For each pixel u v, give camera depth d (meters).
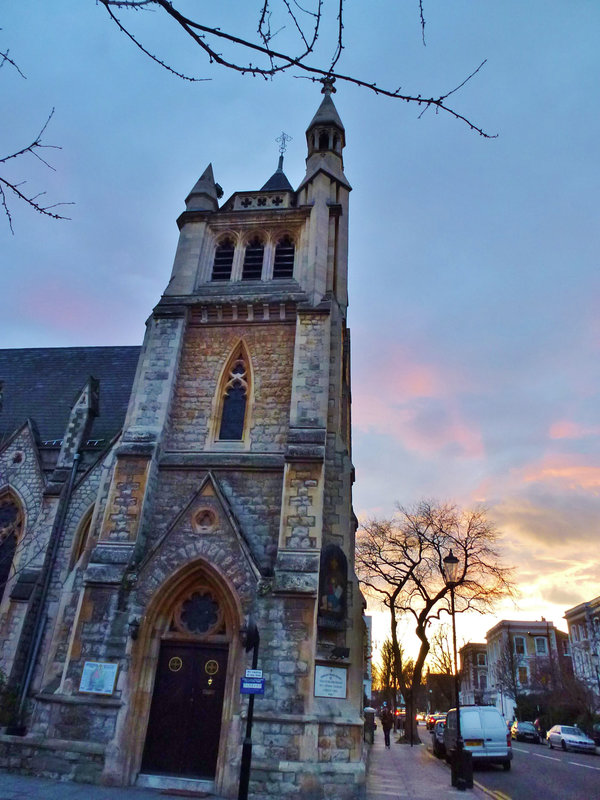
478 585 35.25
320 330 17.75
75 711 13.39
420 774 18.84
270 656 13.31
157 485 16.48
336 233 21.38
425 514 36.69
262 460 16.44
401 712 64.19
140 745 13.36
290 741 12.44
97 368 27.64
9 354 29.34
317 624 13.85
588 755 32.50
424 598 35.56
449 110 4.41
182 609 14.87
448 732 22.88
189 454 16.91
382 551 37.47
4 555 20.45
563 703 50.00
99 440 21.94
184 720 13.77
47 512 19.95
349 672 14.30
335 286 20.56
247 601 14.05
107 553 15.10
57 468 21.00
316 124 24.12
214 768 13.25
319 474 15.37
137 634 14.06
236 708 13.02
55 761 12.88
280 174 27.50
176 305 19.16
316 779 12.11
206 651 14.33
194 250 20.73
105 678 13.66
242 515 15.73
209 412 17.62
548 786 17.27
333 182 22.25
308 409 16.53
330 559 14.82
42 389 26.38
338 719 12.88
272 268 20.44
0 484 21.59
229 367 18.45
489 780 18.52
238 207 22.33
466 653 100.19
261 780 12.12
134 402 17.45
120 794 11.70
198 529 15.15
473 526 36.00
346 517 16.06
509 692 71.38
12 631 17.72
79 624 14.27
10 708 16.27
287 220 21.05
